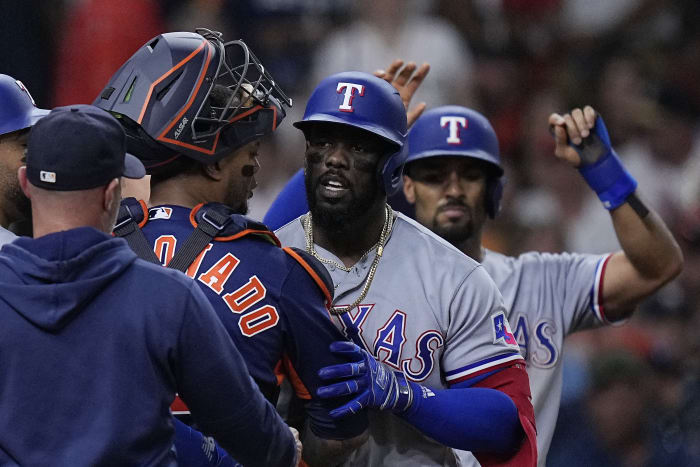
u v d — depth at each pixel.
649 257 14.94
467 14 34.03
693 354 24.98
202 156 10.61
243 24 31.73
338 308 12.10
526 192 31.52
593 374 21.62
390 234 12.51
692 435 22.14
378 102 11.86
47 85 30.00
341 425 11.01
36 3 29.80
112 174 9.40
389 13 31.34
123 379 9.12
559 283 15.60
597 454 21.50
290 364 10.84
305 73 31.41
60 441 9.04
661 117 33.09
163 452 9.34
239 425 9.65
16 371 9.05
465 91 32.34
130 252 9.48
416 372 11.98
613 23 35.91
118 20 29.48
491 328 12.10
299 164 30.11
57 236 9.21
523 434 12.02
